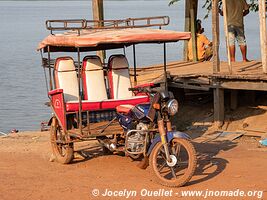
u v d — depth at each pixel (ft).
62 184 29.09
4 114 83.76
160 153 29.40
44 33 270.67
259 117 43.11
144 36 30.66
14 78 122.31
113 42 30.01
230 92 46.42
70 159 33.47
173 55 149.89
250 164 32.27
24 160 35.50
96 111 33.60
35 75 126.72
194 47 57.62
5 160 35.60
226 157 34.27
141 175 30.55
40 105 91.35
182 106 49.44
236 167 31.63
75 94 33.78
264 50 40.68
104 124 33.19
